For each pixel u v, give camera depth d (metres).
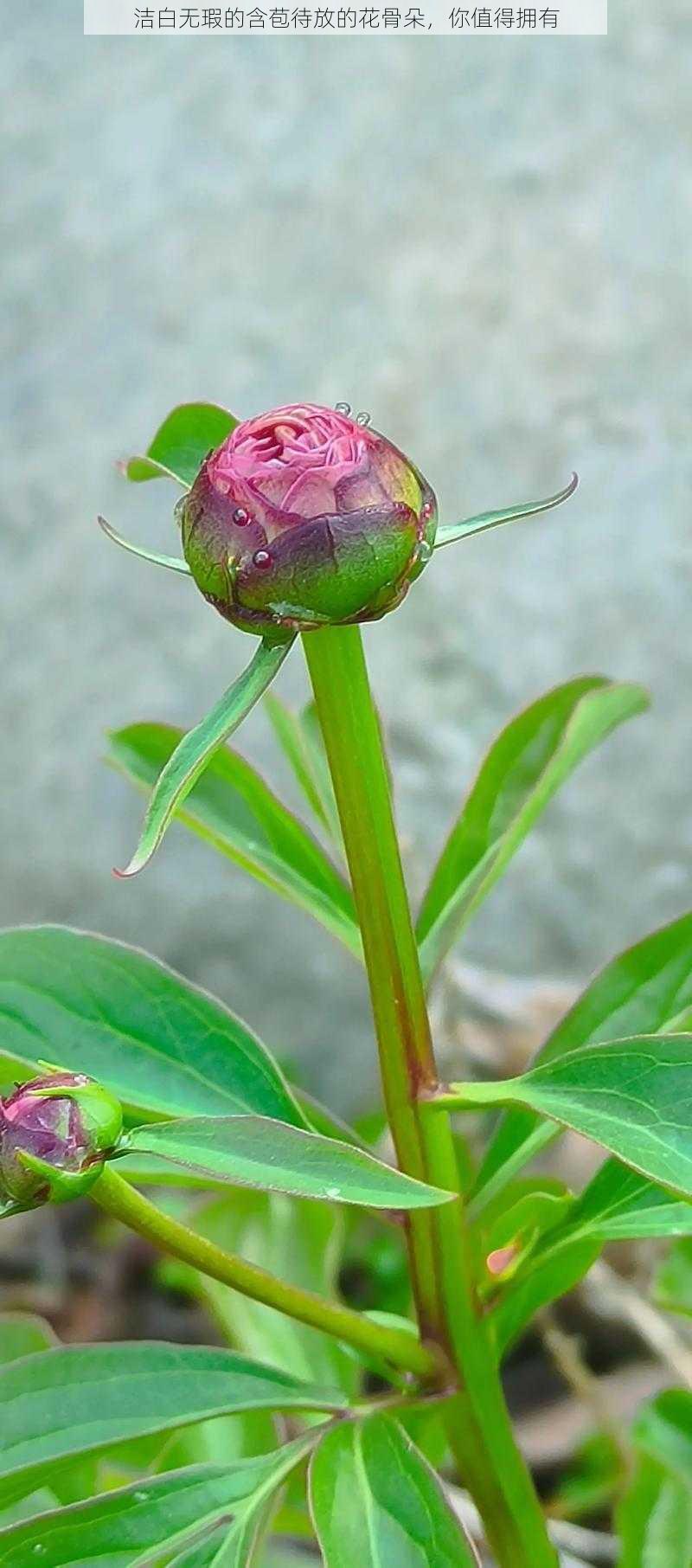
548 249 1.15
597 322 1.13
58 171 1.26
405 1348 0.54
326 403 1.16
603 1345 0.94
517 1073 1.00
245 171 1.22
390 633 1.13
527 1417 0.92
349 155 1.20
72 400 1.22
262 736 1.16
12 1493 0.53
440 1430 0.61
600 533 1.12
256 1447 0.66
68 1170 0.48
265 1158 0.48
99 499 1.21
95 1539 0.52
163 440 0.56
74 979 0.54
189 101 1.24
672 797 1.10
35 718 1.21
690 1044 0.50
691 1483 0.62
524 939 1.11
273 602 0.48
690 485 1.11
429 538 0.49
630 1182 0.56
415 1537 0.51
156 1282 1.10
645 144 1.15
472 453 1.13
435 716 1.12
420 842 1.09
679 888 1.10
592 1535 0.77
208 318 1.20
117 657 1.20
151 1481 0.53
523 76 1.17
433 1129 0.53
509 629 1.12
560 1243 0.55
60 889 1.21
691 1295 0.62
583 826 1.11
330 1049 1.18
